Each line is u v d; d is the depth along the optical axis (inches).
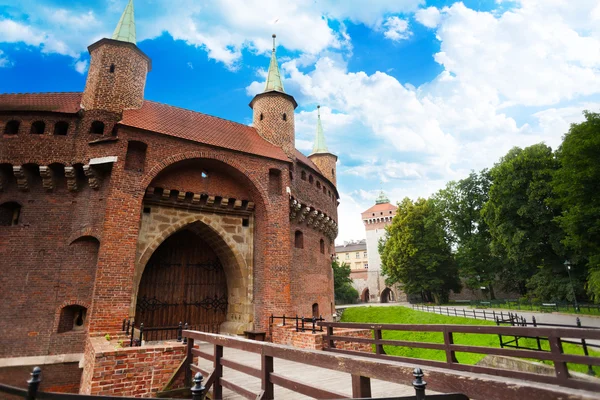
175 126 653.9
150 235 600.7
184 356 367.6
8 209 613.6
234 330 642.8
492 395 94.9
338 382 308.3
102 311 486.6
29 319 543.8
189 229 690.2
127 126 574.6
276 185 741.3
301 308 824.9
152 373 349.1
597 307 1024.9
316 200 928.9
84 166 569.6
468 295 2178.9
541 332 209.0
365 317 1150.3
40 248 578.2
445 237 1956.2
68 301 560.1
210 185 675.4
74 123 621.3
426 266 1924.2
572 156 993.5
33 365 521.0
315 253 939.3
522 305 1327.5
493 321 920.3
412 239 1974.7
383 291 2960.1
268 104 843.4
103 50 668.7
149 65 752.3
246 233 700.0
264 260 663.1
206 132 694.5
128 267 522.3
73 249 583.8
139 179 566.3
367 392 138.0
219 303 701.3
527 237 1293.1
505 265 1593.3
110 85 650.2
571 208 1010.7
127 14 738.8
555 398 80.4
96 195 592.7
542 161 1294.3
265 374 196.2
